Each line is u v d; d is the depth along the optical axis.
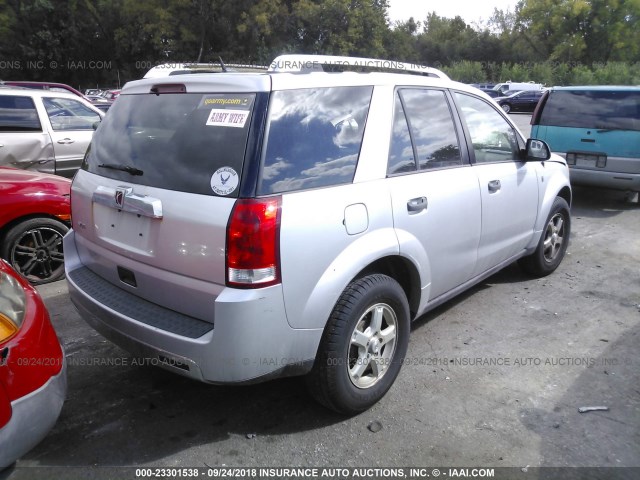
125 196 2.81
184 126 2.78
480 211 3.83
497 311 4.45
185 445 2.81
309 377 2.85
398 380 3.40
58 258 5.13
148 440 2.85
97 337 4.00
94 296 3.01
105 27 46.34
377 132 3.07
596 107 8.06
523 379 3.42
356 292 2.82
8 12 45.28
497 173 4.05
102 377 3.45
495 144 4.21
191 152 2.67
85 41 47.00
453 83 3.89
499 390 3.30
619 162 7.82
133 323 2.70
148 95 3.08
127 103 3.23
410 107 3.38
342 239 2.73
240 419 3.03
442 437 2.87
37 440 2.33
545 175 4.82
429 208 3.30
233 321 2.40
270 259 2.44
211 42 39.84
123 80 47.00
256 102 2.58
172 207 2.59
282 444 2.81
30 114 7.24
